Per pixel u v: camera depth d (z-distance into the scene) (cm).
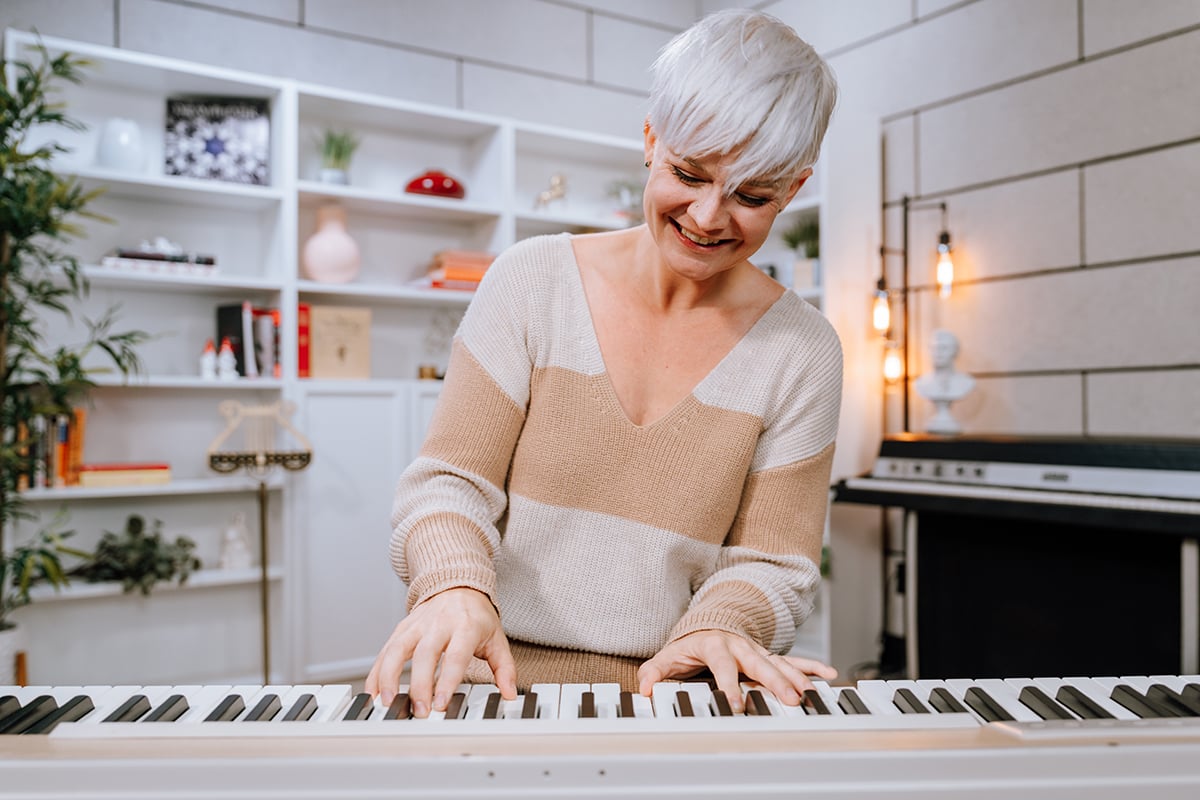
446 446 99
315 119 383
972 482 289
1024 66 347
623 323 102
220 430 364
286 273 348
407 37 406
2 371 284
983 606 304
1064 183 336
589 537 103
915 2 384
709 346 103
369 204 376
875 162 386
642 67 474
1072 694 71
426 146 410
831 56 420
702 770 56
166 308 355
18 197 271
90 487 317
